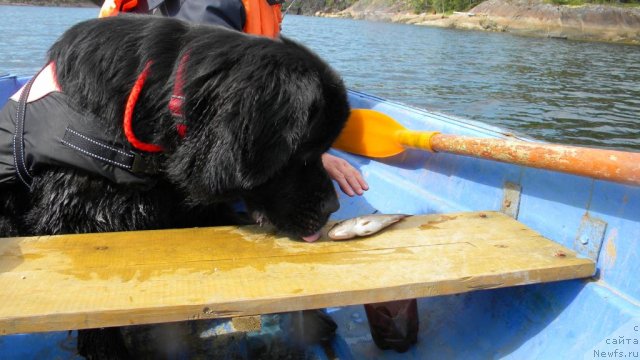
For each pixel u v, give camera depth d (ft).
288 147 5.13
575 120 27.20
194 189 5.78
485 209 7.80
